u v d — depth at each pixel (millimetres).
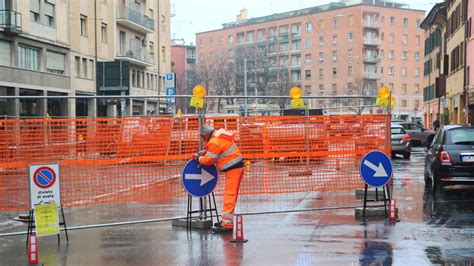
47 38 34438
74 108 37719
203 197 9148
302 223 9094
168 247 7531
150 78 53094
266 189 11195
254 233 8359
